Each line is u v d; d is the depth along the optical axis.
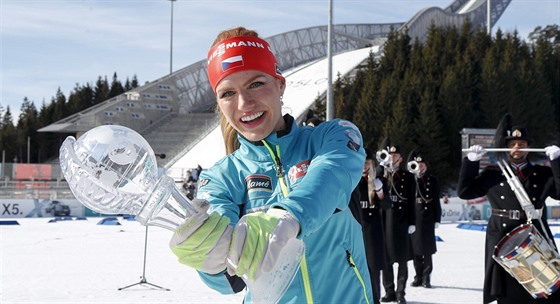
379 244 8.18
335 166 1.45
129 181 1.11
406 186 9.48
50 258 12.46
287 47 80.75
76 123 63.78
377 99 51.88
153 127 68.00
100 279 9.63
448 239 17.92
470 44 58.47
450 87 51.88
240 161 1.96
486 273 6.32
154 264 11.57
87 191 1.10
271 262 1.10
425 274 9.58
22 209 28.11
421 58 57.16
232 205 1.92
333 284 1.86
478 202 28.81
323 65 69.88
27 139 83.38
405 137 48.88
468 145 36.22
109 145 1.09
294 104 58.38
